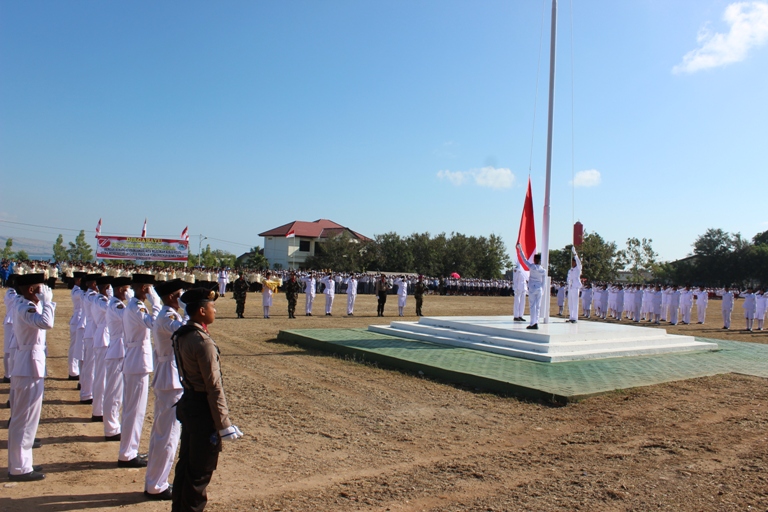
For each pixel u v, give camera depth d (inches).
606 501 213.2
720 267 2910.9
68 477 236.4
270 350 594.6
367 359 530.0
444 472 245.8
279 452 271.7
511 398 390.3
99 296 337.4
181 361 181.2
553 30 684.7
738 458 267.0
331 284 1080.2
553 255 2672.2
